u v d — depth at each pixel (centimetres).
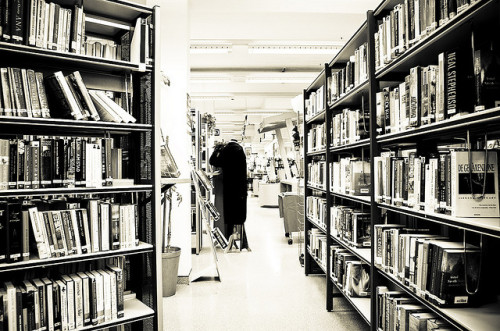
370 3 501
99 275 218
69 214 210
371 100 235
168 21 418
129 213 234
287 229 634
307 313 326
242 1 491
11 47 192
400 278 201
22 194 193
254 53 742
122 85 260
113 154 242
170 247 393
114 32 263
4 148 192
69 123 209
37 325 196
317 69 924
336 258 325
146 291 254
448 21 153
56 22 208
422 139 215
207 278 435
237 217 580
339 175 330
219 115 1516
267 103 1227
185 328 294
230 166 579
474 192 153
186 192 420
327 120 358
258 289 394
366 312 257
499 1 126
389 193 214
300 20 614
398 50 203
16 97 196
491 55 141
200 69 916
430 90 171
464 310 159
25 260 196
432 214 167
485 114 130
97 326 213
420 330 180
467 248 163
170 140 414
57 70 238
